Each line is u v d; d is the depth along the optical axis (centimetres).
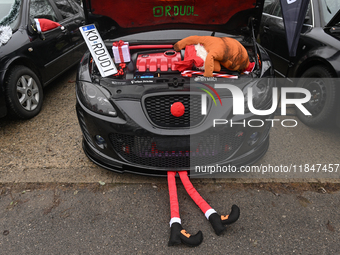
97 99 222
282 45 376
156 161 222
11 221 209
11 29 332
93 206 221
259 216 209
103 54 253
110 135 220
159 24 299
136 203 223
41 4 388
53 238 194
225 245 186
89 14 271
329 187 236
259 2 268
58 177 252
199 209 216
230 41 250
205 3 275
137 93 220
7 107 318
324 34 307
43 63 366
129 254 181
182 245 187
